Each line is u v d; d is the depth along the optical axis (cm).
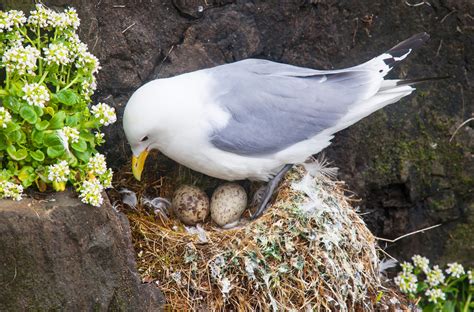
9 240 409
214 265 506
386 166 640
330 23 606
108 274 452
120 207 551
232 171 539
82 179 445
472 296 677
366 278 554
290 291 515
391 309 591
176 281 504
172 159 571
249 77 531
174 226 554
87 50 529
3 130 428
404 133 634
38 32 474
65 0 514
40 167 438
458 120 634
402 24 617
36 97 434
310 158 598
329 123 532
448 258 675
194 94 512
